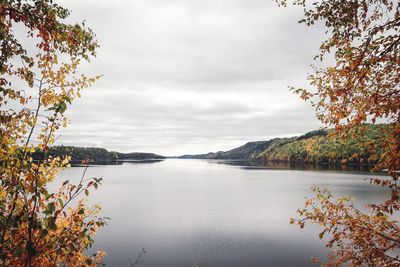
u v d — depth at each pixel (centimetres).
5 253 322
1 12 409
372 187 7738
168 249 2786
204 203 6025
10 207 361
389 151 349
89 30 500
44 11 444
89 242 392
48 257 370
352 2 404
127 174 15562
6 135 356
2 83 389
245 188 8869
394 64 392
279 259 2503
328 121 448
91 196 7156
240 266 2350
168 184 10531
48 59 411
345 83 421
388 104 387
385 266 478
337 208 557
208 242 3044
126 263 2388
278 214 4700
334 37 434
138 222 4075
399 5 364
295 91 470
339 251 562
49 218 348
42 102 399
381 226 514
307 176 12050
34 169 358
